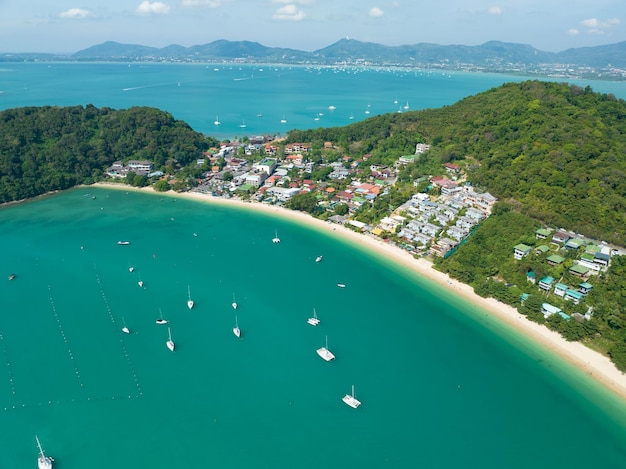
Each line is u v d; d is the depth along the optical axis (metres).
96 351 123.75
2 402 105.69
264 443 97.94
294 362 122.56
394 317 144.25
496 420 105.50
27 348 123.75
